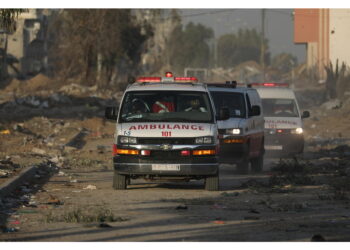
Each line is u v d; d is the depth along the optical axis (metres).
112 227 24.14
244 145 44.41
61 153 58.56
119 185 35.91
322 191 35.81
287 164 49.88
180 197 32.94
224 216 26.86
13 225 24.48
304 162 53.94
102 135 83.50
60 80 185.12
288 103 62.56
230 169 49.94
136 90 37.22
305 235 22.70
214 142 34.97
